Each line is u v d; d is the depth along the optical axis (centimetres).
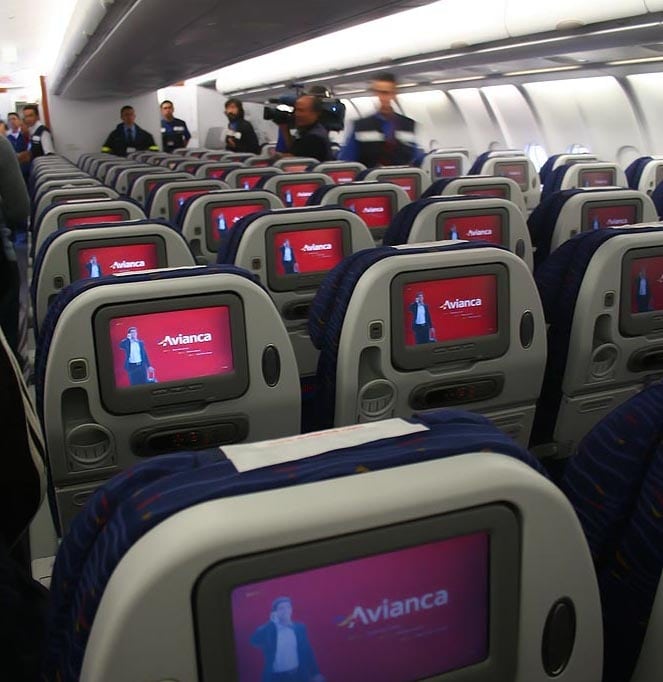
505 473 73
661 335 240
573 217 404
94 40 802
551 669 83
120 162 1027
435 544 73
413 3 525
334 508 67
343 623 71
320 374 209
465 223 353
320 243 322
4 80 2138
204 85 1823
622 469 113
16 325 355
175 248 316
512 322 209
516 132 1220
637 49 728
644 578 110
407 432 81
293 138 956
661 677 94
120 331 174
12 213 469
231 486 68
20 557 168
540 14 645
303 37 738
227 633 66
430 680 76
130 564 63
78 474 186
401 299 194
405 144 658
